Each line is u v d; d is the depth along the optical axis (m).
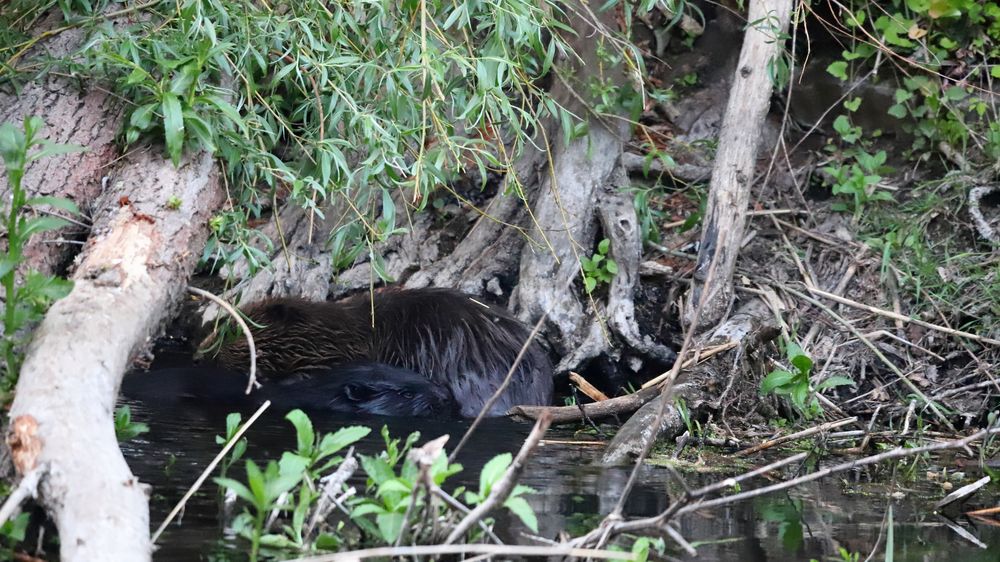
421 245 11.34
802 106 12.31
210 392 9.16
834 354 9.69
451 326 9.75
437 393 9.19
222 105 6.41
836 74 11.77
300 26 7.24
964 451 8.03
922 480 7.16
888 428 8.70
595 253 10.70
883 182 11.70
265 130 7.25
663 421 7.81
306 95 7.78
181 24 7.01
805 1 10.95
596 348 9.94
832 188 11.35
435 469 4.64
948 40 11.60
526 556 4.73
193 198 6.46
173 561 4.49
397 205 11.37
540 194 10.91
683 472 7.05
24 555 4.39
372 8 7.58
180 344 11.05
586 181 10.73
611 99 10.42
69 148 5.15
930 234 10.93
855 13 11.94
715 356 9.02
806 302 10.34
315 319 9.99
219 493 5.59
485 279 10.85
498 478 4.46
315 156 7.81
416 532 4.53
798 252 10.94
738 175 9.94
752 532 5.51
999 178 11.13
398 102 7.24
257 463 6.45
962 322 9.97
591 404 8.79
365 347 9.98
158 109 6.66
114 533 3.90
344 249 9.59
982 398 9.10
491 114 7.96
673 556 4.98
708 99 12.69
